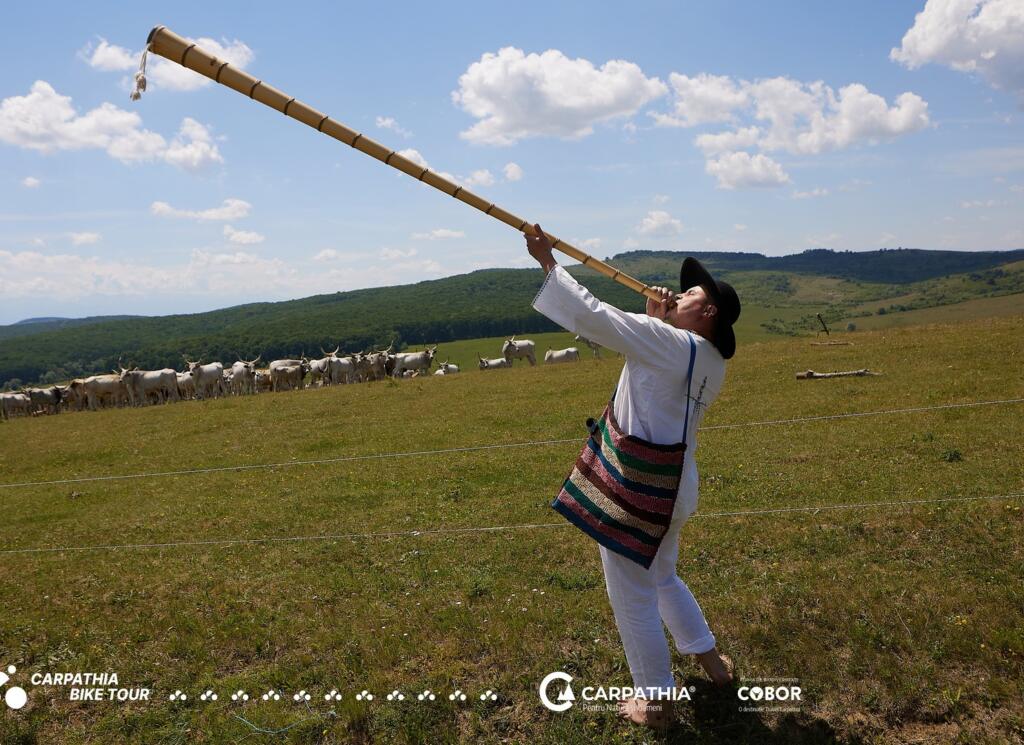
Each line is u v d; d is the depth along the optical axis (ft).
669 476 10.94
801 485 26.96
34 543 30.99
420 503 30.71
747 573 18.26
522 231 10.99
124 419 84.53
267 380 128.06
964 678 12.54
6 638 18.28
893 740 11.41
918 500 22.89
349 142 9.85
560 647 14.99
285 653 16.33
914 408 39.17
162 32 8.81
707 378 11.41
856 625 14.42
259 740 12.85
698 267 11.89
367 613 17.84
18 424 96.22
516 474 34.37
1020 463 26.40
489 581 19.24
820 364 61.46
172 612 19.20
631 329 10.71
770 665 13.58
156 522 32.30
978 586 15.90
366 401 75.61
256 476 41.55
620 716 12.56
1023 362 50.24
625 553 11.10
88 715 14.42
